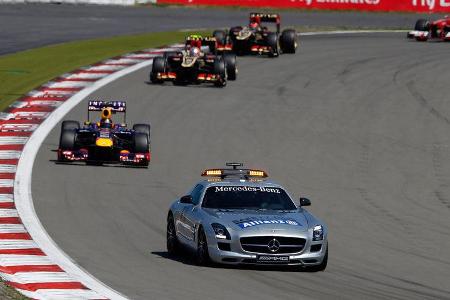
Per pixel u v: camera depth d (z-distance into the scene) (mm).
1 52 165375
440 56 176875
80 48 171500
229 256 60031
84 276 59188
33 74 146875
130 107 129750
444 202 95750
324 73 158000
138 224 79438
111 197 89562
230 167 104562
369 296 55781
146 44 178125
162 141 114438
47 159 103562
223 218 61625
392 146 118562
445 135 124938
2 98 130750
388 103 140000
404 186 101688
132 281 57844
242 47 170625
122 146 106188
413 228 83625
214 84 144750
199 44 146375
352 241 76938
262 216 62156
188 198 64438
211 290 55438
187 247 64562
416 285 60688
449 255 72938
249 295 54312
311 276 60750
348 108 136000
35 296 52875
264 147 114500
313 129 124312
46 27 196750
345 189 98812
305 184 99750
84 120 121625
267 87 146375
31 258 64812
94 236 74000
